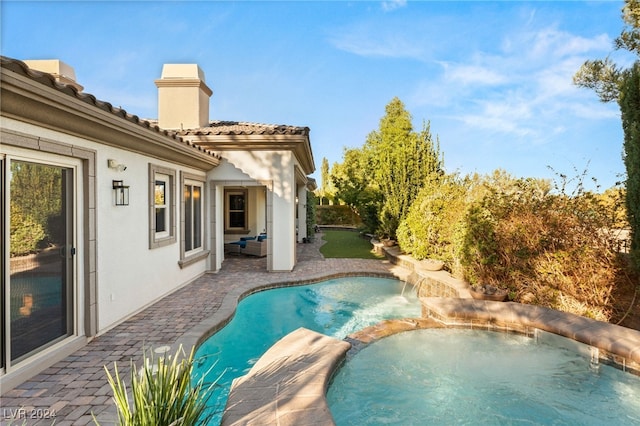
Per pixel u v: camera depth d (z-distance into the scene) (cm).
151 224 808
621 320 688
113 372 491
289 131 1104
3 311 447
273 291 1028
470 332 686
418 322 715
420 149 1630
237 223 1936
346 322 823
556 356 609
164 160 878
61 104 479
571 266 752
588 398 502
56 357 520
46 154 515
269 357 514
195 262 1085
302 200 2170
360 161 2944
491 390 523
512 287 845
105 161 649
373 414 473
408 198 1630
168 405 312
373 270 1252
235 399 399
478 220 913
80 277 585
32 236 496
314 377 452
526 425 451
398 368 576
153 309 779
